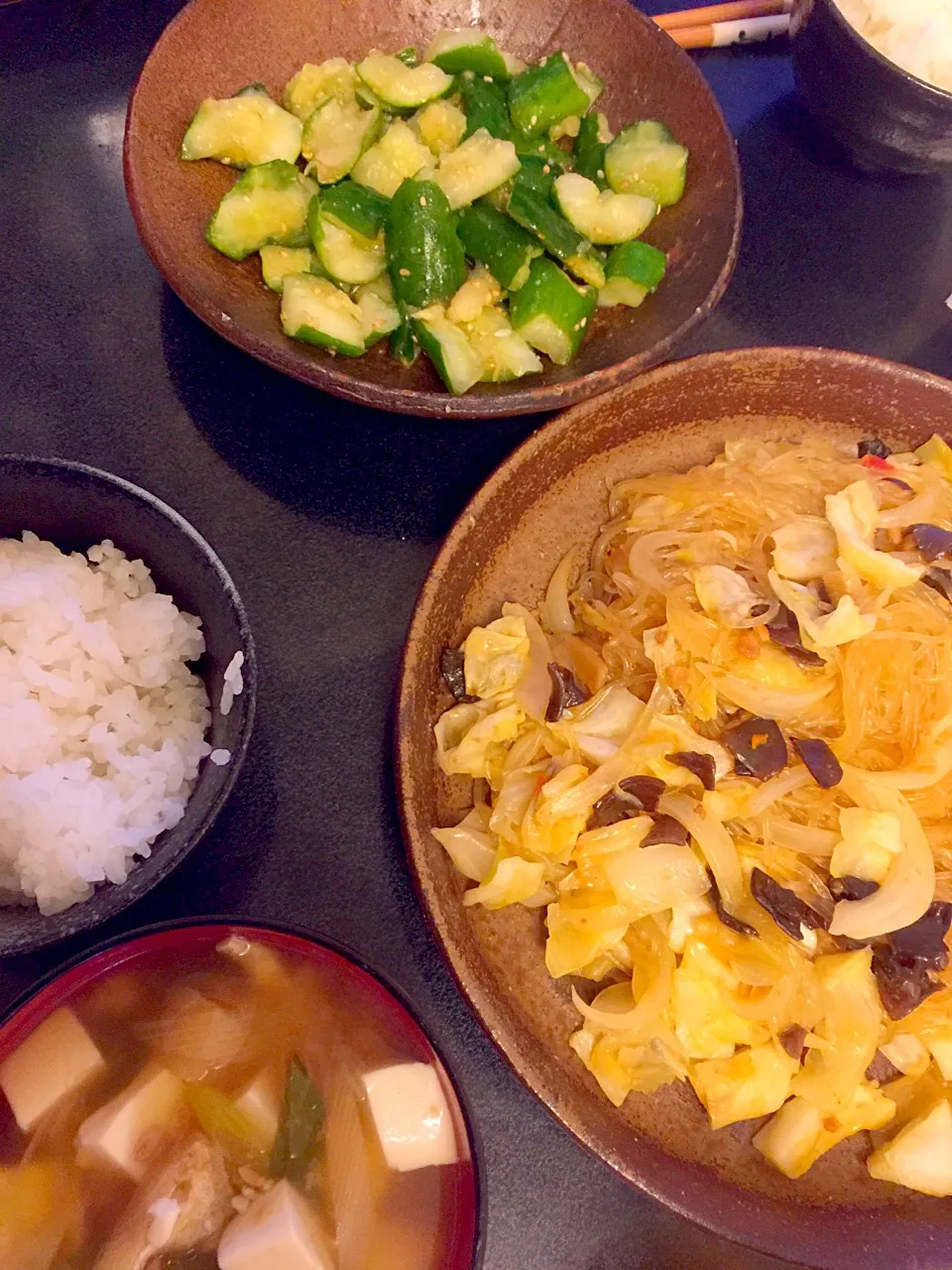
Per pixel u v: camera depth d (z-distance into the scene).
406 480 0.35
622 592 0.34
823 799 0.32
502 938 0.31
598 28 0.37
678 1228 0.31
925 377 0.33
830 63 0.36
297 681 0.33
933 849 0.32
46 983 0.27
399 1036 0.29
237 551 0.34
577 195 0.35
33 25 0.39
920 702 0.32
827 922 0.31
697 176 0.36
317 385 0.31
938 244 0.41
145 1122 0.28
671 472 0.35
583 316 0.34
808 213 0.40
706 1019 0.30
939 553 0.33
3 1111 0.28
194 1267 0.27
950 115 0.34
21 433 0.34
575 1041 0.30
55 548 0.30
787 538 0.33
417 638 0.29
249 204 0.34
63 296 0.36
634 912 0.30
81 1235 0.28
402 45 0.37
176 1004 0.29
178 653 0.30
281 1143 0.28
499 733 0.31
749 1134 0.31
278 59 0.36
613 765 0.31
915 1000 0.30
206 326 0.36
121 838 0.29
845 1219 0.29
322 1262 0.27
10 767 0.28
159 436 0.35
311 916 0.32
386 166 0.36
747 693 0.32
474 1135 0.28
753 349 0.33
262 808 0.32
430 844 0.29
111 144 0.38
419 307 0.34
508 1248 0.30
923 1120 0.30
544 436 0.31
